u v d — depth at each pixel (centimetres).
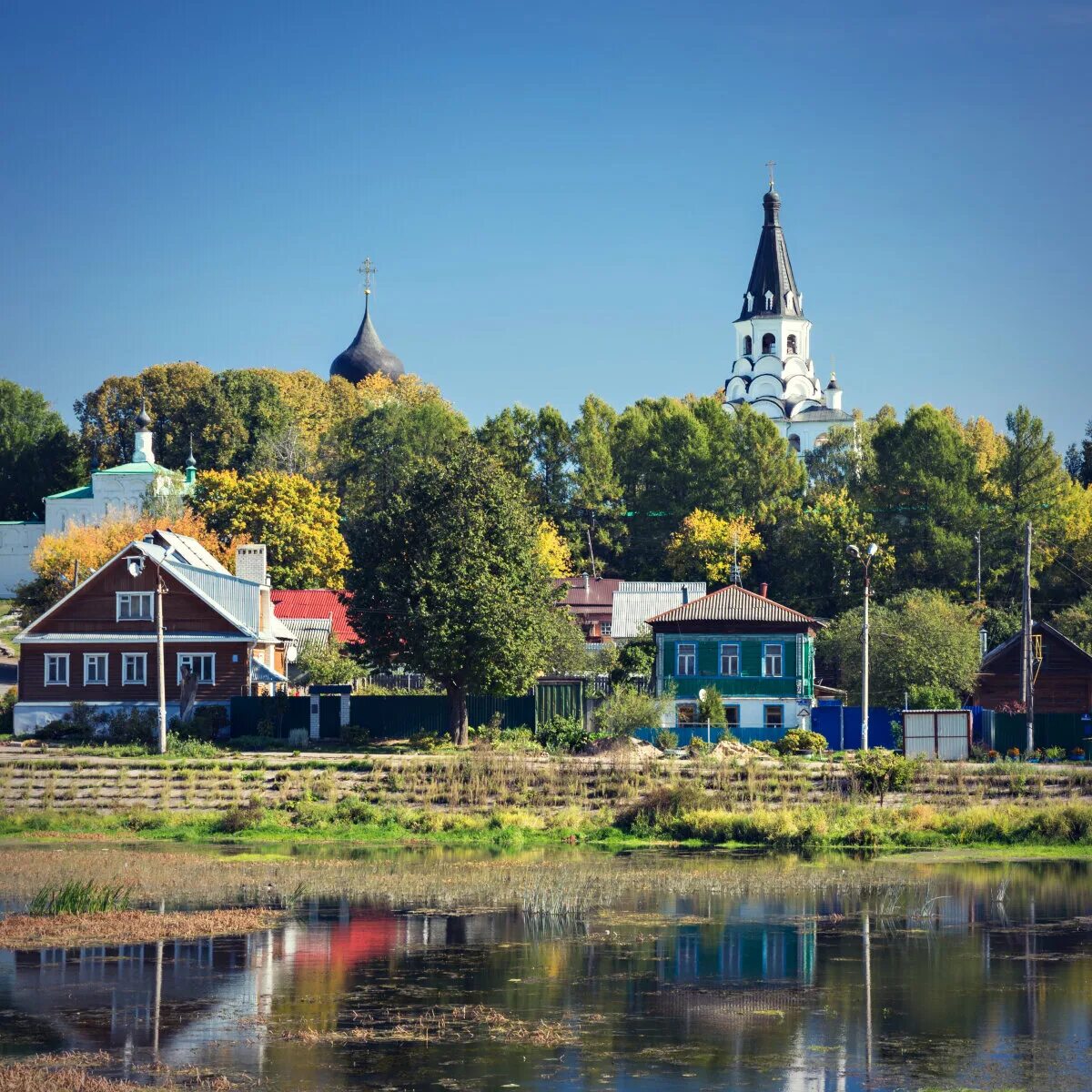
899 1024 5466
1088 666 15525
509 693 13125
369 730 13675
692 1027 5416
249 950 6669
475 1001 5781
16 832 10500
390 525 13425
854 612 16975
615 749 12306
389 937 6950
